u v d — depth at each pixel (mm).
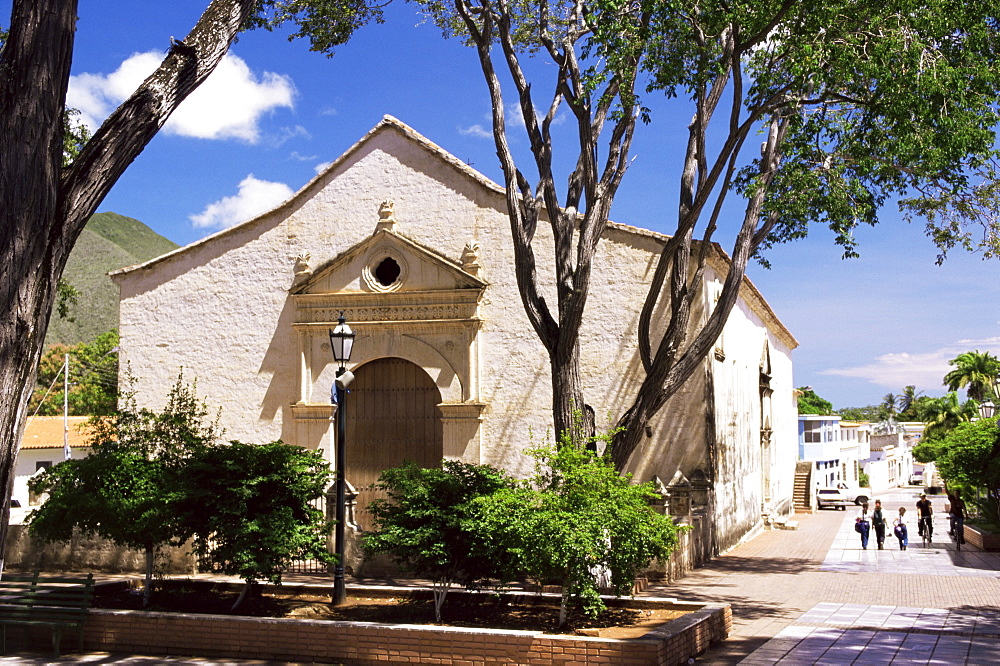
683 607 12633
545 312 15727
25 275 7379
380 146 22562
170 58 8562
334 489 19312
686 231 14969
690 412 20375
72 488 14172
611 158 15766
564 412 15234
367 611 13180
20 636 12828
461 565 12523
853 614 14117
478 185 21703
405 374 21938
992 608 14695
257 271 22922
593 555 11438
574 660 10367
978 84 14555
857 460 72562
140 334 23469
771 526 30297
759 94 14422
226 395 22688
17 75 7484
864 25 13758
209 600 14219
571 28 16344
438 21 17938
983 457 27000
